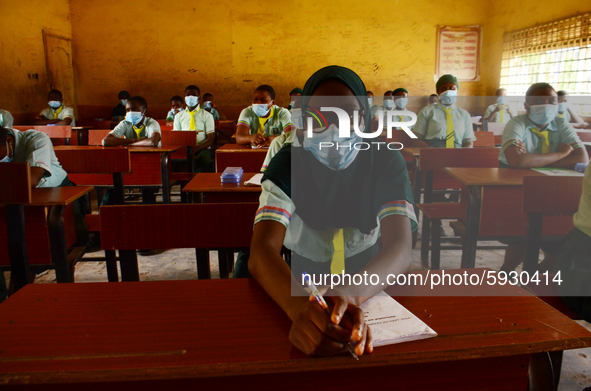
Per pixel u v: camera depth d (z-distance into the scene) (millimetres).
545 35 7473
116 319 744
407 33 9141
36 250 1808
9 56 6887
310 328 633
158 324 725
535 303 796
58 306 795
